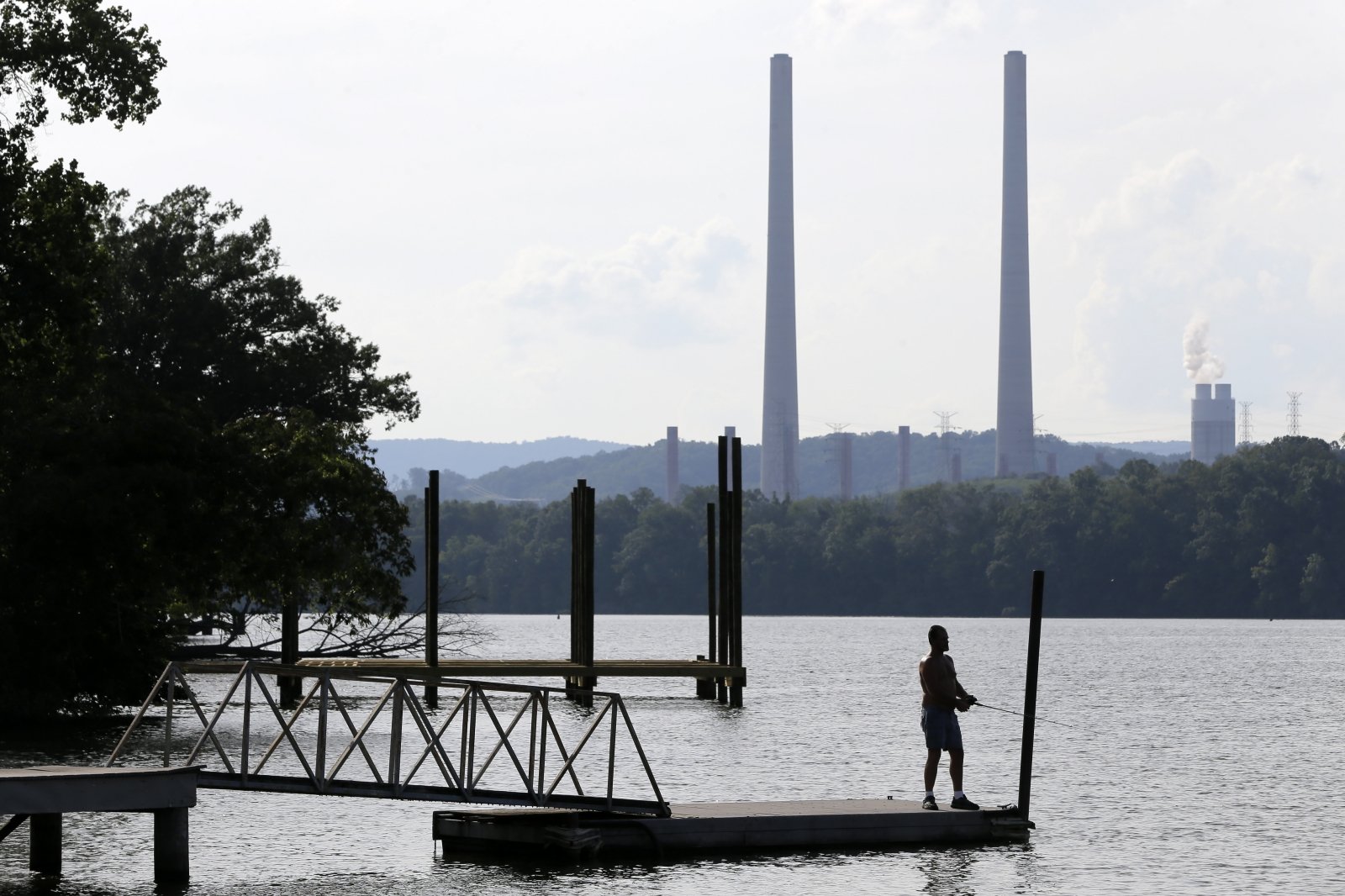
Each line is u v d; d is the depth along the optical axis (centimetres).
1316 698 14912
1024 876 5175
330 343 16438
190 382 15300
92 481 9338
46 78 8844
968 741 10300
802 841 5478
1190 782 8019
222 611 15162
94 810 4519
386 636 15650
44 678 9969
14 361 9181
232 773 5009
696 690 15262
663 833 5369
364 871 5209
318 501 12062
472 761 5500
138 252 15425
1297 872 5372
